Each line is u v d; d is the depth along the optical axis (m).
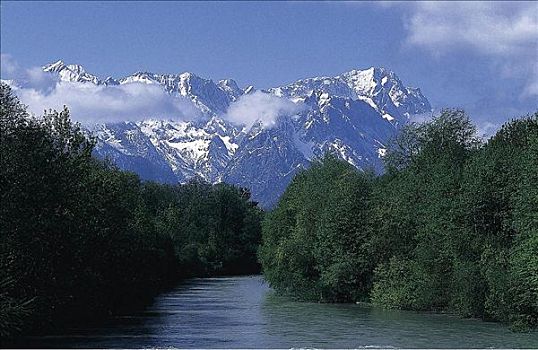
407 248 79.25
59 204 52.41
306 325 59.16
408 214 79.25
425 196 78.25
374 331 54.34
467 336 50.88
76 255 55.28
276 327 57.75
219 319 65.12
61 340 48.91
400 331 54.28
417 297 71.94
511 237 63.69
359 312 71.50
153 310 75.69
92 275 61.00
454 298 65.75
